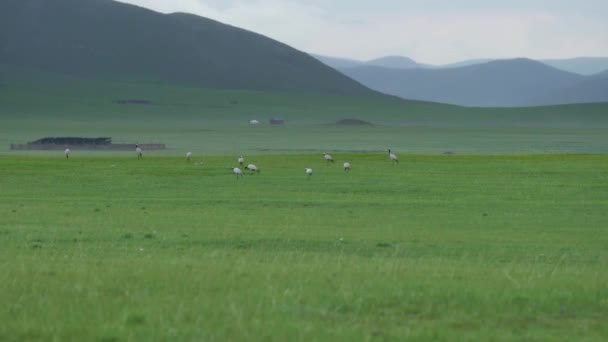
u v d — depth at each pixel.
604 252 74.00
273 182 157.88
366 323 38.06
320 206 120.06
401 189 147.50
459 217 106.75
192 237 80.94
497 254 70.94
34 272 52.34
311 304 41.72
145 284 47.56
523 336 35.88
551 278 52.19
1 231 84.62
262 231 87.69
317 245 76.00
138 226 92.44
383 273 53.34
